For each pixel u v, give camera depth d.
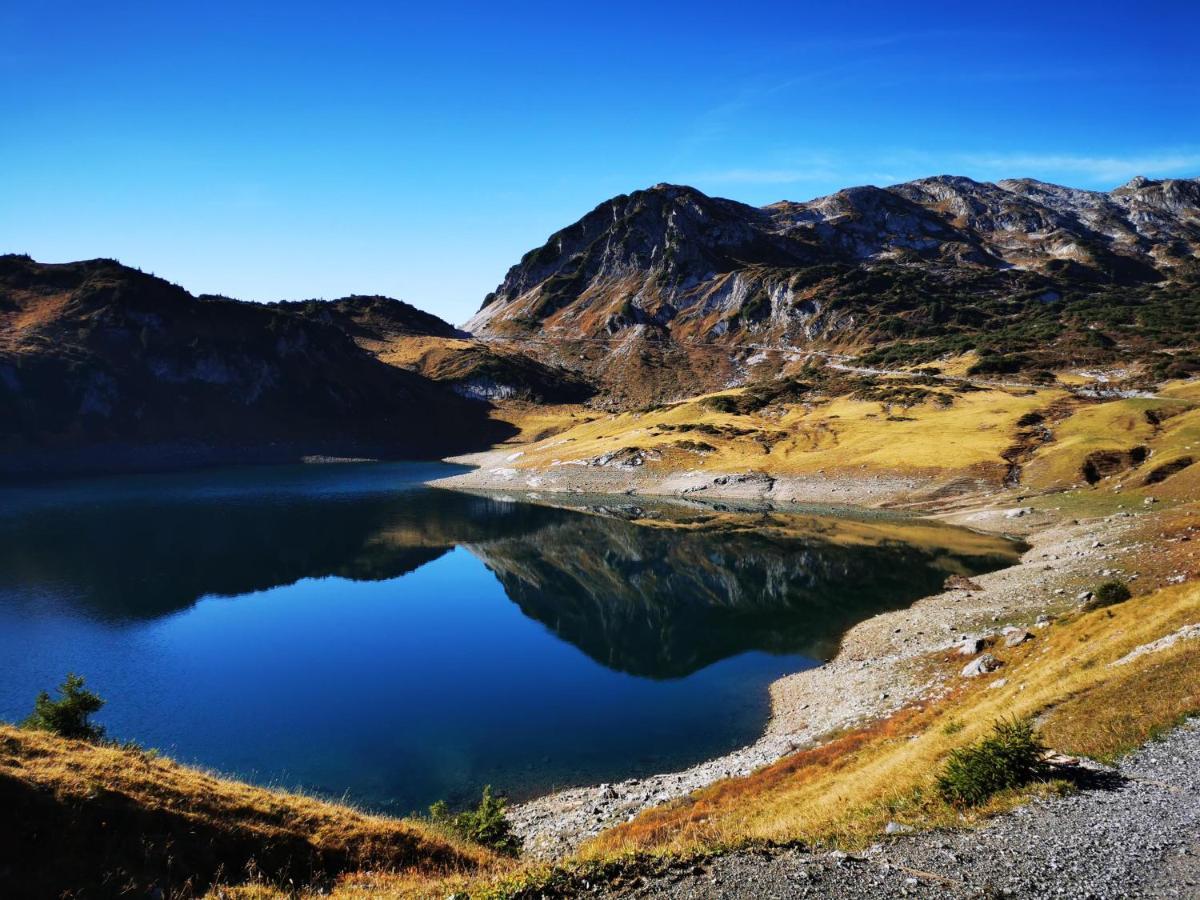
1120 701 20.11
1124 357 186.25
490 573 86.06
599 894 13.10
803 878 13.05
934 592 64.62
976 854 13.44
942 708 30.05
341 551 97.56
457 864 18.72
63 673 51.12
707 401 197.75
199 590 75.81
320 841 17.61
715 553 90.94
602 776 35.12
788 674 48.38
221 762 37.44
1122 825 13.83
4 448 187.25
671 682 48.78
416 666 53.34
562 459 173.62
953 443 127.12
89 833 14.24
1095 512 85.94
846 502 118.38
